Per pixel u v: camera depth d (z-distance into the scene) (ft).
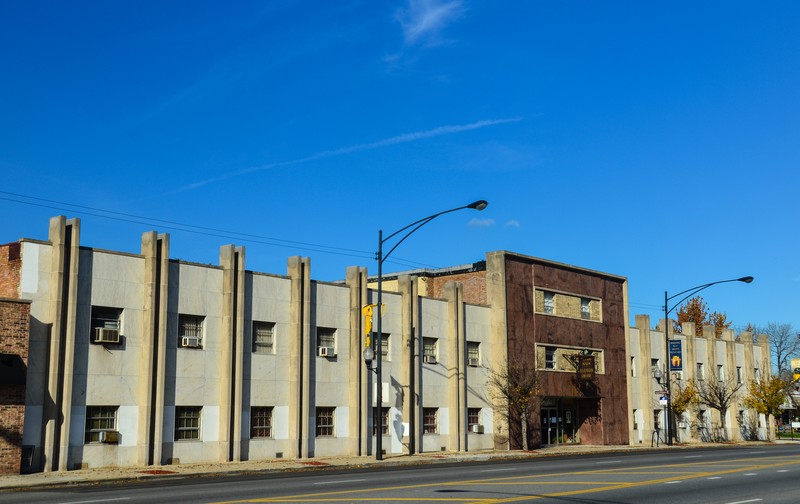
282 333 123.13
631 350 198.18
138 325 107.04
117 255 105.91
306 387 124.26
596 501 61.72
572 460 122.83
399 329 141.79
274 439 120.16
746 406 238.89
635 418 195.62
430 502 59.36
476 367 156.35
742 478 83.76
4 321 92.22
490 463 116.78
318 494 65.46
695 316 314.35
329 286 130.93
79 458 99.55
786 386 248.93
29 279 97.50
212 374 113.91
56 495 68.03
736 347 243.40
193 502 59.67
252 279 120.06
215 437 113.29
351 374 131.54
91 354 102.17
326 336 130.21
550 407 175.42
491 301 161.68
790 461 114.11
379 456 119.55
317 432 126.82
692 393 210.18
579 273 182.29
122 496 65.92
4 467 91.20
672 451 157.89
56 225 100.07
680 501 63.00
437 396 147.23
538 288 169.68
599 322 186.09
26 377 94.84
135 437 104.94
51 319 98.22
